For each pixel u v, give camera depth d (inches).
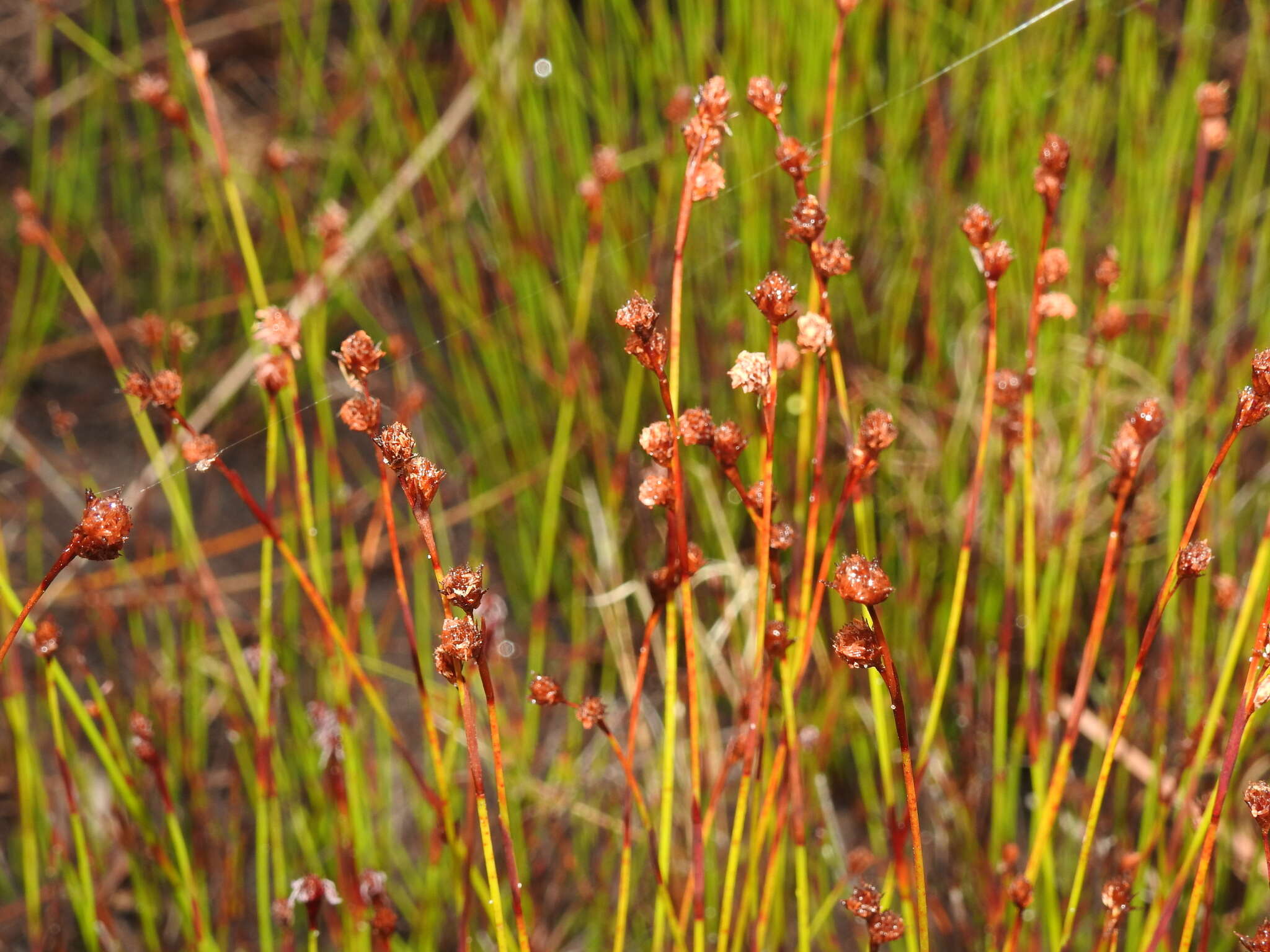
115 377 33.0
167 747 24.3
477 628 15.4
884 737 17.7
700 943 17.0
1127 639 22.8
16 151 37.4
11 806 24.0
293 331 17.6
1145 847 18.8
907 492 25.9
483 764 23.7
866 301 30.0
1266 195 32.1
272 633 24.8
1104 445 25.4
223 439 31.3
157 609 26.0
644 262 29.1
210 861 23.1
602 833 23.8
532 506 28.0
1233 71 35.4
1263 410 15.4
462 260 31.9
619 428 29.1
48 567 28.1
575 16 36.7
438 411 31.3
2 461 31.1
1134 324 28.5
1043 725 19.7
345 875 20.1
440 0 34.5
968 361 27.0
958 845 22.1
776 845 17.9
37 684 25.9
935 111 30.7
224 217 35.3
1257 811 15.4
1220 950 20.0
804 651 17.2
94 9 39.0
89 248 35.6
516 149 31.7
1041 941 20.0
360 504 29.7
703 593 26.4
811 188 29.3
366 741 24.3
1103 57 29.8
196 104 37.2
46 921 22.6
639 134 33.9
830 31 29.6
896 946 21.2
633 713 16.9
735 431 16.0
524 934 16.1
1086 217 30.1
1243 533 25.8
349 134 35.2
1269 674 15.4
